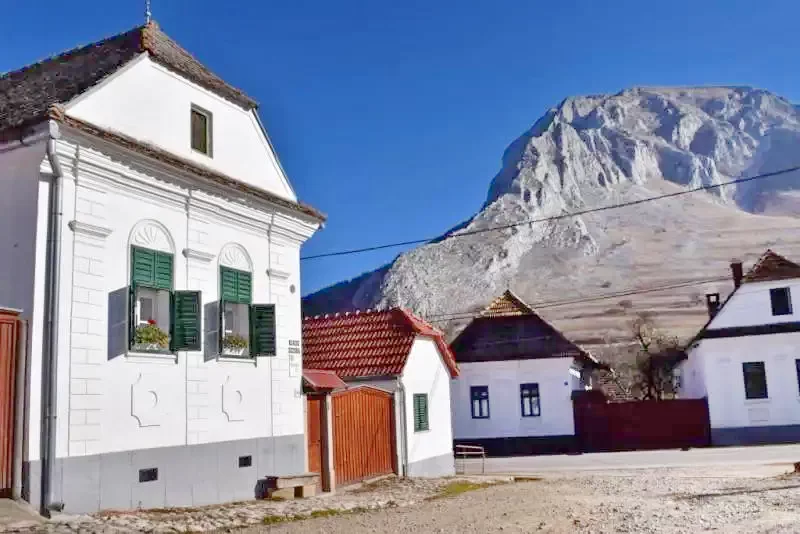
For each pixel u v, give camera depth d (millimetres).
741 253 135500
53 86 14297
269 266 17438
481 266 141500
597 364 46188
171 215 14586
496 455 40938
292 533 11125
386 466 21672
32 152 12102
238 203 16281
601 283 129250
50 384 11719
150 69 14703
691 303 114500
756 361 40500
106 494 12500
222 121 16656
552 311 118812
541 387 41438
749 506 13219
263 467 16375
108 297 12945
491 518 12484
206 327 15180
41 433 11586
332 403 19266
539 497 15844
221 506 14344
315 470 18281
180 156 15203
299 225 18422
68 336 12133
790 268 40875
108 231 13016
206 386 15000
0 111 13609
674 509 13188
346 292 157500
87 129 12375
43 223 11992
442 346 26672
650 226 156000
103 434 12578
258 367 16609
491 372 42062
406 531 11234
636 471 25406
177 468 14023
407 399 23344
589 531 10867
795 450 33156
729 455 32375
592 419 42188
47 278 11906
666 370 62594
